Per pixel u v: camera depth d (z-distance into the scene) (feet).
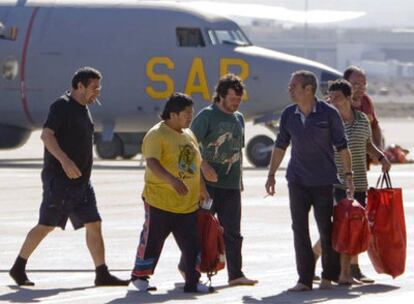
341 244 82.28
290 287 84.38
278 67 207.31
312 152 82.74
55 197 84.89
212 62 208.13
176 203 81.56
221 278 89.92
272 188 85.20
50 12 213.46
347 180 83.61
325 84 205.67
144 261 82.64
